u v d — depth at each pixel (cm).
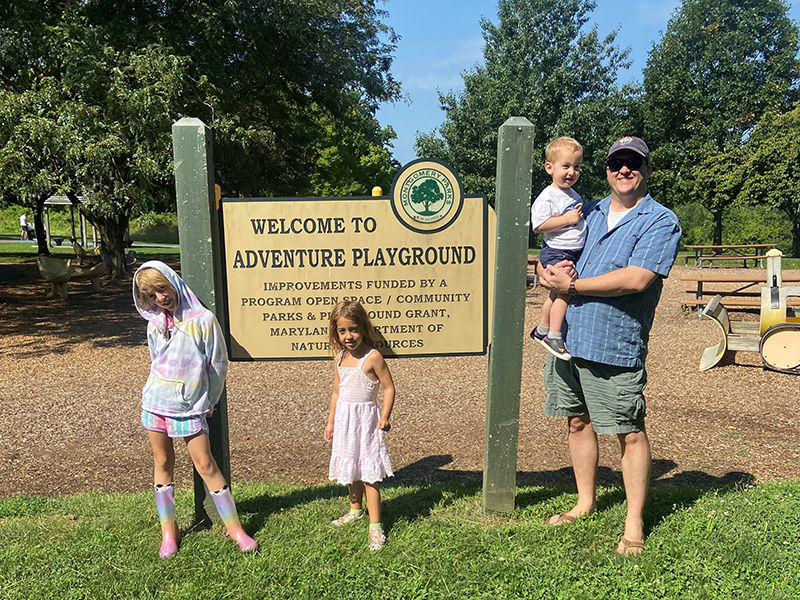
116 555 291
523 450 481
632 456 295
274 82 1537
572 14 3272
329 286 334
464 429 541
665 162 3328
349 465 300
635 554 284
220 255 330
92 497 379
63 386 698
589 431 327
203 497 327
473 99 3216
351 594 260
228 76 1355
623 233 284
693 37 3319
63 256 2670
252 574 273
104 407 611
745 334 791
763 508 329
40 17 1041
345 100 1647
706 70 3288
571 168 304
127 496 382
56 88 980
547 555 287
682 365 766
